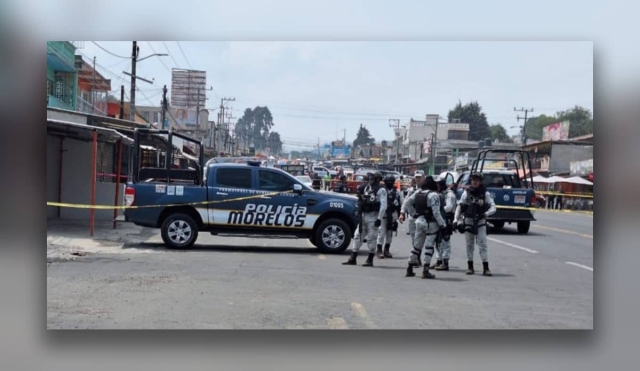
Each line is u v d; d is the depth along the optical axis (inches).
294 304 365.7
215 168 581.9
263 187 581.9
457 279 469.1
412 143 3676.2
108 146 1045.8
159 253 549.3
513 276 490.6
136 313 338.0
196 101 2938.0
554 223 1066.7
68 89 1327.5
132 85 1339.8
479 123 3617.1
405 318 345.1
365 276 468.8
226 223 576.7
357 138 5477.4
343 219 589.9
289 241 693.3
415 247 470.9
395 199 587.5
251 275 451.8
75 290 385.4
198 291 390.6
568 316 359.9
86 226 729.6
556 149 2257.6
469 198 494.6
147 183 577.9
